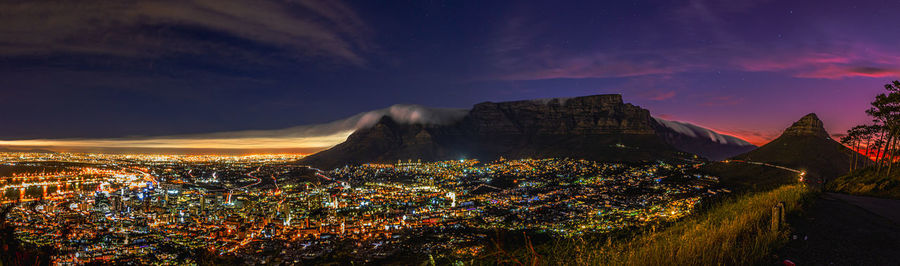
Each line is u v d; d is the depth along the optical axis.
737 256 8.10
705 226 10.02
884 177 25.56
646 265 7.19
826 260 8.43
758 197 16.11
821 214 14.17
